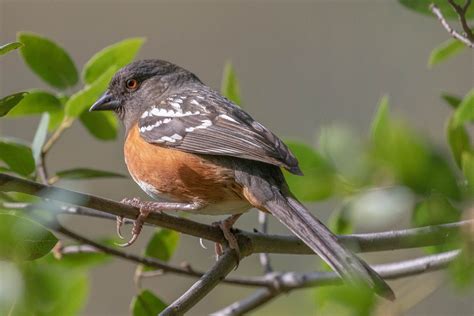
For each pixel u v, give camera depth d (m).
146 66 10.62
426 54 17.00
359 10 17.69
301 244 9.02
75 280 9.10
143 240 14.65
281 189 8.62
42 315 8.66
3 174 7.36
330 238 7.93
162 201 9.53
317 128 17.09
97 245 9.12
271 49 17.88
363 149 8.84
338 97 17.22
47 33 17.78
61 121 10.03
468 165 7.96
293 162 8.44
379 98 17.00
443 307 13.26
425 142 7.99
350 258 7.65
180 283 14.37
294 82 17.53
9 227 7.70
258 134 8.77
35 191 7.46
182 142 9.02
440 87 16.69
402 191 8.15
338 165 9.00
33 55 10.12
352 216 8.84
